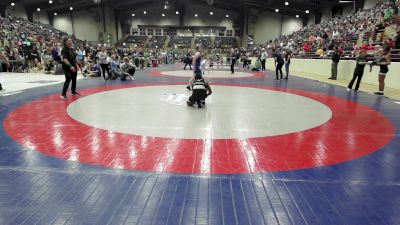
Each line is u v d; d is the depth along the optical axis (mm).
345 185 3213
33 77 15102
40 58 21188
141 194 2936
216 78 16406
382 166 3771
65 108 7039
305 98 9242
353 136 5055
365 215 2619
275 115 6629
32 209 2635
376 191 3084
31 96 8773
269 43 45438
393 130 5500
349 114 6863
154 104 7707
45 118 6008
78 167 3561
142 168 3562
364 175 3486
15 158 3822
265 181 3275
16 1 37781
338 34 25078
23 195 2877
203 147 4355
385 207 2764
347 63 15828
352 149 4383
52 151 4094
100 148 4238
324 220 2529
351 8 35312
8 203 2730
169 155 4004
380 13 22453
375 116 6676
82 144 4406
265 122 5949
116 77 14617
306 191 3059
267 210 2682
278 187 3141
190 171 3504
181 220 2504
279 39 45750
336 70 15875
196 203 2785
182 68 27203
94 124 5578
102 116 6250
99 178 3273
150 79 14750
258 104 8000
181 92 9938
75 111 6715
